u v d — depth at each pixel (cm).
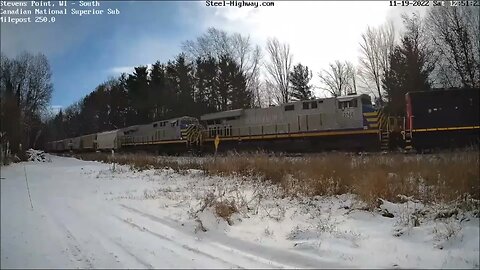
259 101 5841
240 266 555
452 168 1129
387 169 1337
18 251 579
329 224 795
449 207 831
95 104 7638
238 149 3278
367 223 797
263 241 692
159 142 4131
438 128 2248
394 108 3638
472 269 529
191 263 561
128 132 4819
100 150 5253
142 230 767
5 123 1602
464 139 2205
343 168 1307
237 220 857
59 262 545
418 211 824
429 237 671
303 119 2875
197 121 3972
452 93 2248
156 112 5997
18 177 1377
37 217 788
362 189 1009
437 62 3750
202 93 5747
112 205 1041
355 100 2606
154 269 529
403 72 3822
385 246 643
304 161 1612
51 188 1214
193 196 1180
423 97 2303
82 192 1241
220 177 1678
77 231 711
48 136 6900
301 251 628
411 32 3919
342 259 588
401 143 2503
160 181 1669
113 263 548
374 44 4662
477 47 3406
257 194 1135
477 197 905
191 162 2258
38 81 2073
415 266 548
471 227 686
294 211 927
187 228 792
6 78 1809
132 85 5956
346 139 2631
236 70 5538
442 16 3603
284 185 1262
